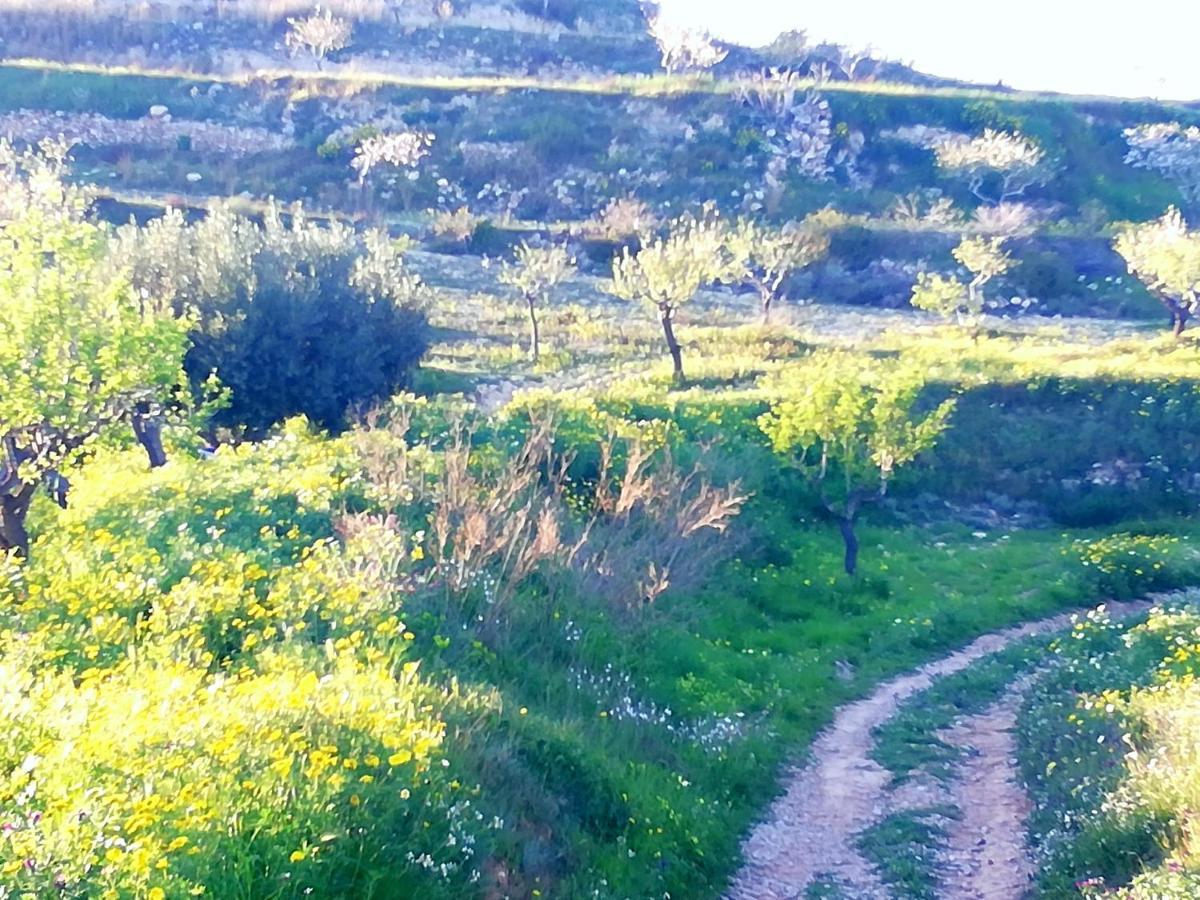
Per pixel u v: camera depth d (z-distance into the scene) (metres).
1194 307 45.66
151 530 16.34
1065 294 62.84
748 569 23.92
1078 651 18.42
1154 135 88.81
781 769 14.42
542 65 118.75
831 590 23.91
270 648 11.52
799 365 40.53
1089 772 11.75
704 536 21.75
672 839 10.87
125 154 80.25
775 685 17.64
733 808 12.73
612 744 12.56
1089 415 34.28
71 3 112.88
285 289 29.73
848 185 82.50
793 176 81.31
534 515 18.33
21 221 17.12
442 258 64.06
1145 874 8.50
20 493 16.67
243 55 113.69
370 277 33.06
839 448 25.42
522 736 10.83
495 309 54.00
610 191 78.00
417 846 7.89
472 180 78.94
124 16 115.31
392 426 23.91
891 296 62.69
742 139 82.81
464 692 11.32
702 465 25.80
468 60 118.25
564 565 16.95
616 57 121.94
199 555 14.77
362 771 8.32
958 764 14.44
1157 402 34.50
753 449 29.44
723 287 63.12
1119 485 32.56
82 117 84.31
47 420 16.08
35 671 10.98
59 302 16.22
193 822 7.05
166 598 12.77
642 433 26.61
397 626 12.41
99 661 11.34
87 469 21.83
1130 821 9.76
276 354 29.16
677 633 18.20
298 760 8.21
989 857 11.22
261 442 27.69
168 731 8.33
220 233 30.56
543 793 10.12
